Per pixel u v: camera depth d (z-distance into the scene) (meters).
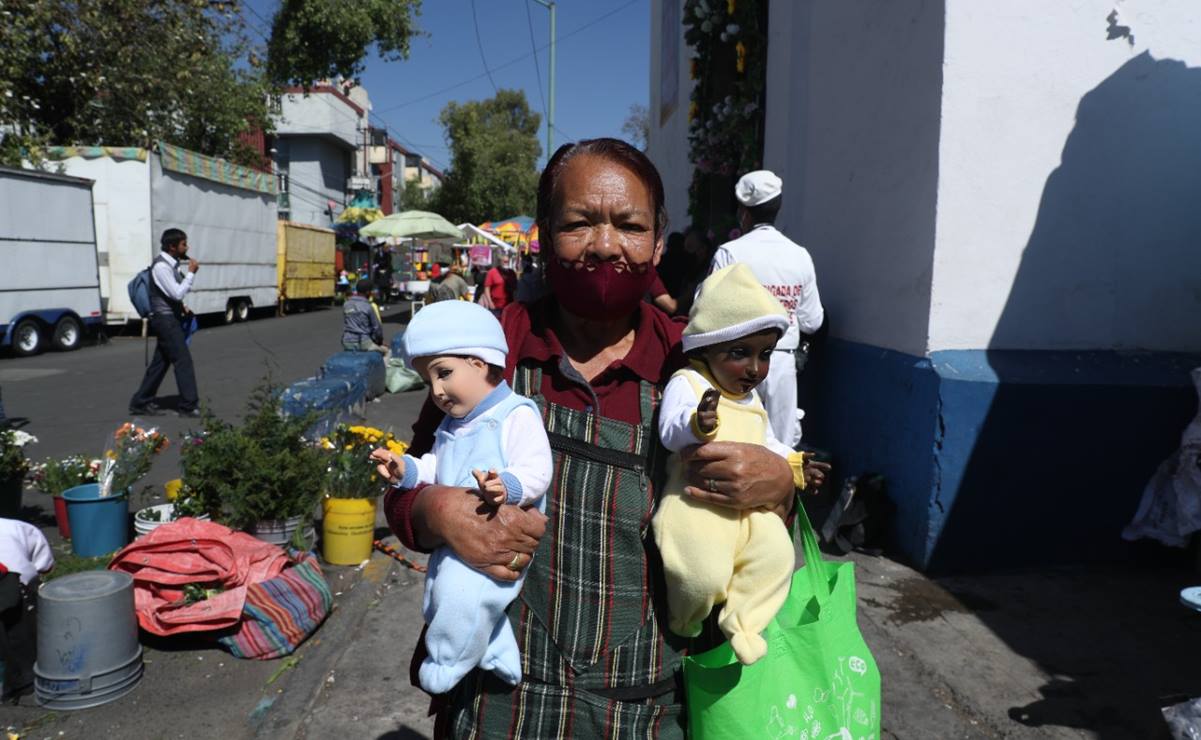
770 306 1.53
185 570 3.87
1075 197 4.58
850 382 5.53
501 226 32.31
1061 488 4.52
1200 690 3.35
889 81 5.06
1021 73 4.46
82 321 15.67
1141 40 4.51
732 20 7.82
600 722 1.53
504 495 1.40
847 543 4.84
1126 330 4.71
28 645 3.72
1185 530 4.32
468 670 1.49
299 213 40.34
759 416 1.64
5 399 10.12
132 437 5.15
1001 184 4.52
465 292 12.75
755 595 1.52
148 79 19.09
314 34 25.77
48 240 14.73
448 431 1.60
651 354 1.64
